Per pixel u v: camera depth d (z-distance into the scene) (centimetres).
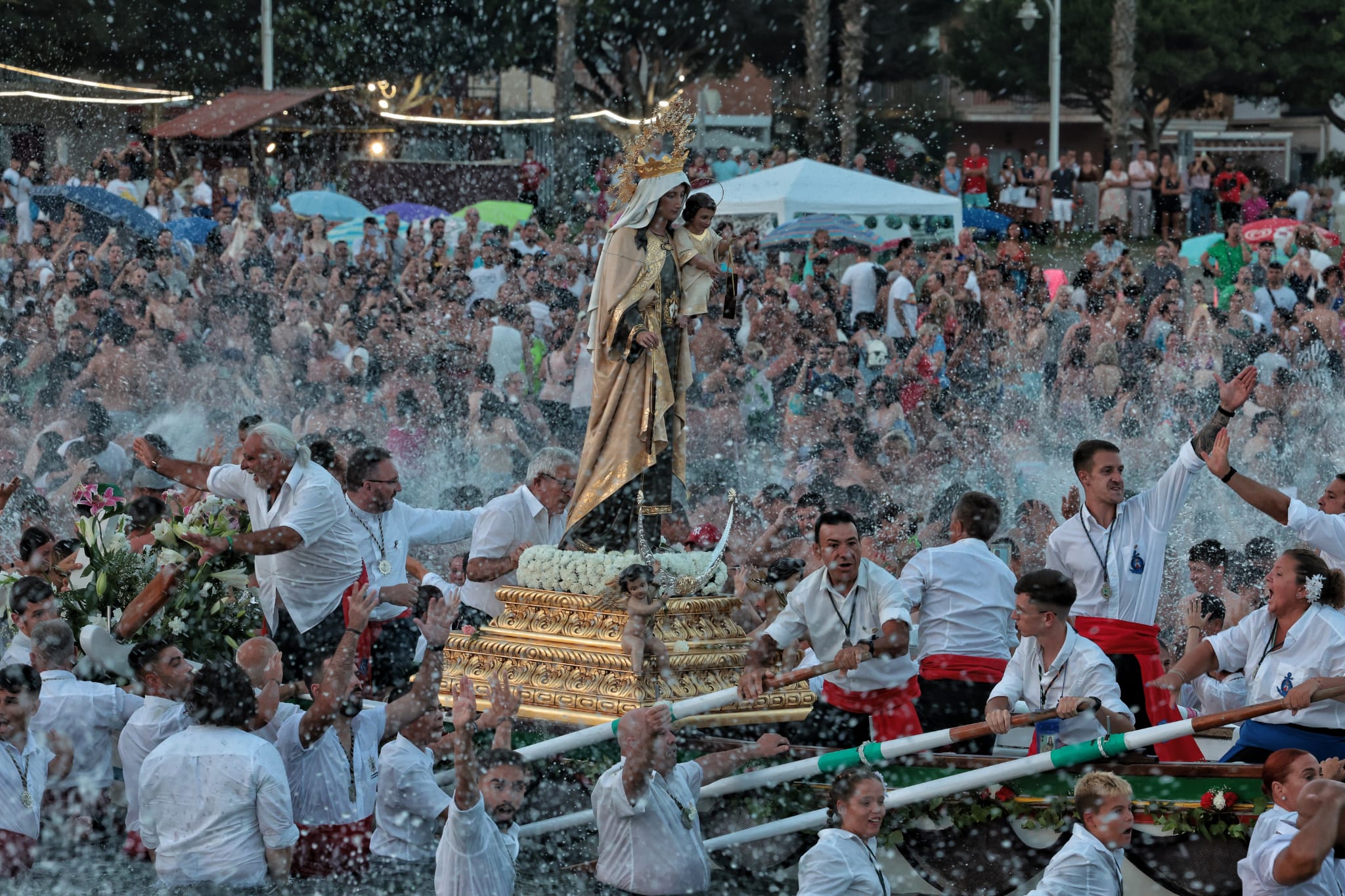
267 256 2500
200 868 849
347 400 1991
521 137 4409
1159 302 2247
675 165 916
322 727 877
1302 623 888
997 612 964
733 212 2922
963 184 3784
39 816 905
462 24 4344
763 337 2162
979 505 995
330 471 1091
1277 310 2256
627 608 912
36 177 3117
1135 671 955
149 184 3103
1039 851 859
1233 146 5716
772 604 1045
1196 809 846
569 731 925
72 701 952
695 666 918
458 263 2634
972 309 2264
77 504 1087
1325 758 876
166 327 2097
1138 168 3931
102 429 1880
